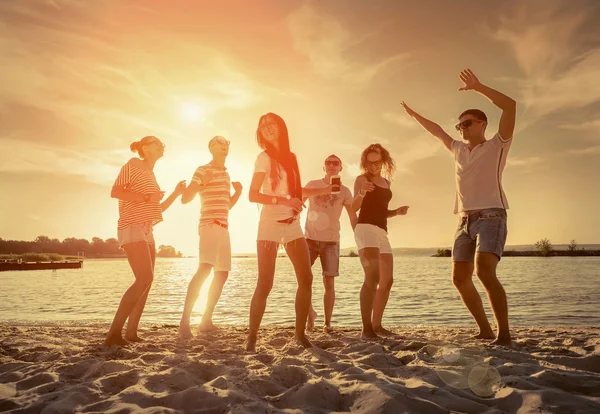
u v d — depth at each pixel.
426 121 4.98
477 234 4.20
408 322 8.49
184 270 48.22
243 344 4.21
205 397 2.40
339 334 5.01
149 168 4.62
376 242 4.83
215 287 5.26
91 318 9.15
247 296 14.25
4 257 78.06
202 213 5.16
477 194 4.21
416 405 2.23
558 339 4.35
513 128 4.11
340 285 19.64
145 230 4.18
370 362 3.28
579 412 2.14
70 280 28.09
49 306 11.93
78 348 4.01
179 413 2.23
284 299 12.75
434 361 3.31
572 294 13.89
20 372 3.04
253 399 2.38
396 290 16.53
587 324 7.96
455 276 4.46
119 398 2.40
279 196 3.80
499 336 4.04
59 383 2.75
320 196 5.59
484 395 2.51
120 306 4.06
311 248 5.55
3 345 4.15
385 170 5.20
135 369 2.98
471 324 8.10
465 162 4.33
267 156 3.87
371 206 4.95
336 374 2.91
